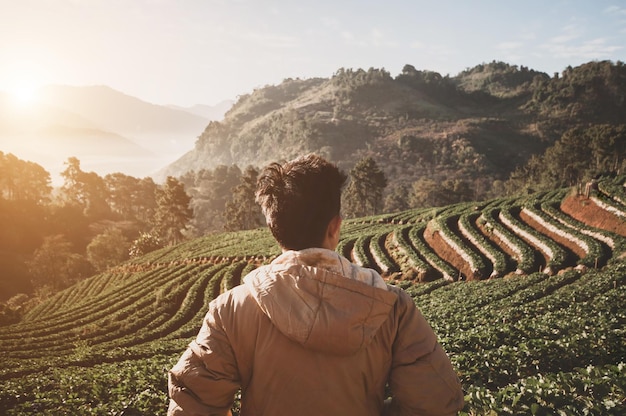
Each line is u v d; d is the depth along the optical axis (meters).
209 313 1.62
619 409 4.80
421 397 1.44
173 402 1.53
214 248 73.94
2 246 111.69
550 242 36.38
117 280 68.44
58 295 71.25
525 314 18.31
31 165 139.62
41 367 25.59
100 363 26.03
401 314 1.51
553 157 119.12
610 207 37.88
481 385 7.54
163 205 101.81
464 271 37.66
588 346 9.72
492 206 52.91
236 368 1.52
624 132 99.62
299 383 1.41
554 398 5.11
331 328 1.33
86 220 140.88
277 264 1.53
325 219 1.59
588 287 21.98
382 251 46.62
